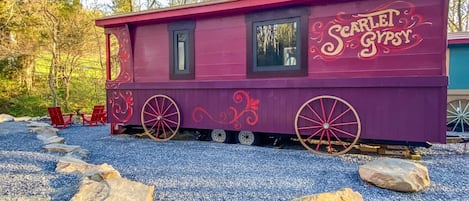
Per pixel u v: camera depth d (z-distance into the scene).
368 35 4.52
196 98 5.85
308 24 4.88
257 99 5.29
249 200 2.87
